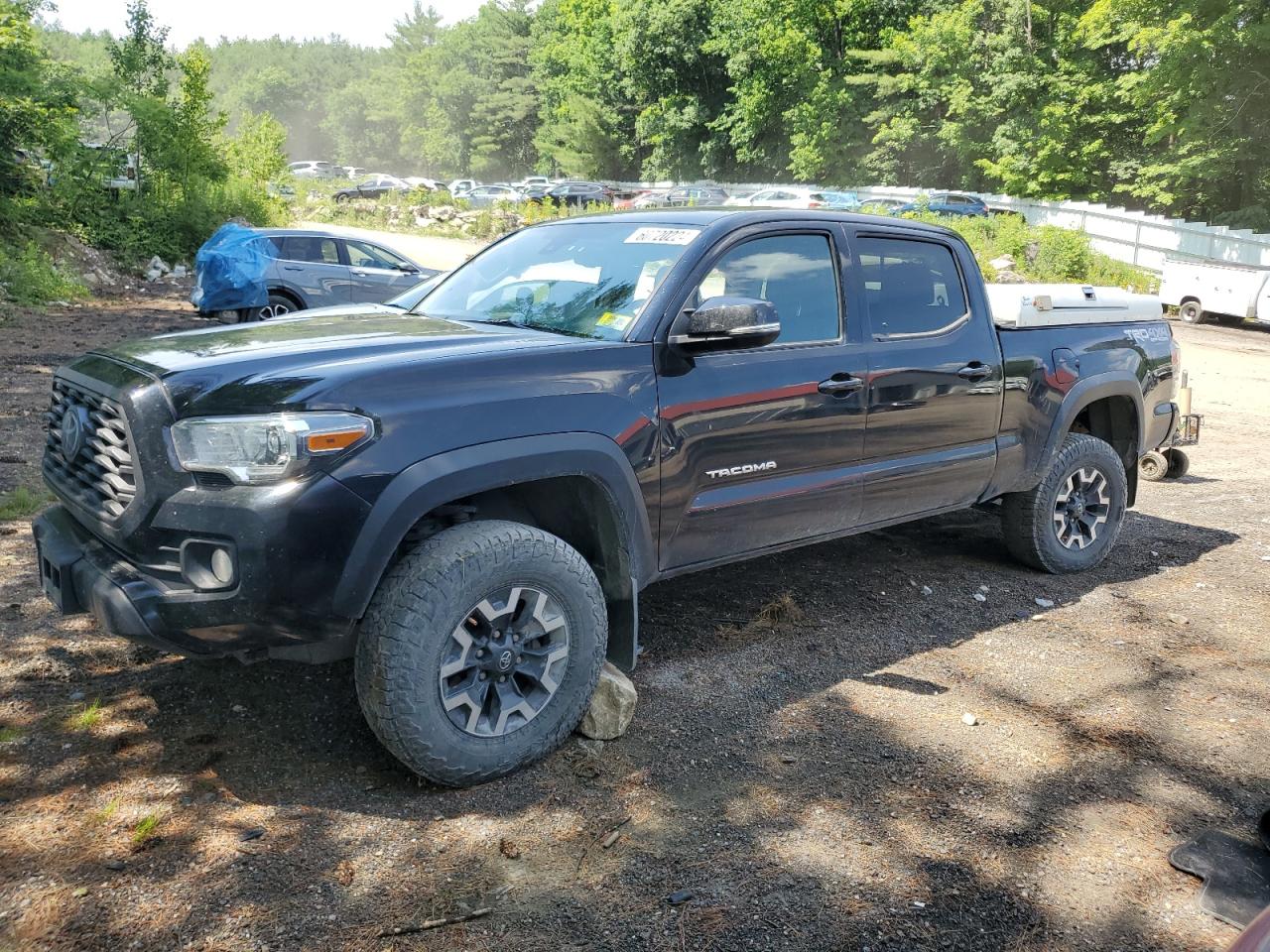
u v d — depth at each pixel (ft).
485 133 307.37
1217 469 28.84
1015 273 94.43
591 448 10.82
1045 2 134.10
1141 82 113.60
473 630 10.21
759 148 185.98
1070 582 17.92
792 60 170.81
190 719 11.40
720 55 193.36
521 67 305.73
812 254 13.75
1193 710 12.80
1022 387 16.35
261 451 9.13
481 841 9.44
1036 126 132.26
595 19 224.94
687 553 12.38
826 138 164.35
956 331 15.40
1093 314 18.16
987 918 8.63
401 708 9.58
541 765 10.87
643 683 13.02
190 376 9.64
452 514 10.80
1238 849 9.74
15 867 8.66
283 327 12.03
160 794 9.87
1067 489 17.78
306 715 11.63
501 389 10.37
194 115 91.56
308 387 9.40
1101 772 11.17
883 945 8.23
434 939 8.09
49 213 74.79
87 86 79.51
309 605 9.25
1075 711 12.69
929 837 9.80
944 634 15.20
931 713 12.48
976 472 15.87
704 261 12.37
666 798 10.34
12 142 72.59
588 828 9.73
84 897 8.32
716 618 15.47
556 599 10.57
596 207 136.98
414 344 10.78
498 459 10.09
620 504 11.23
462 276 14.76
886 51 156.25
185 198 84.12
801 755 11.32
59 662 12.64
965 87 137.59
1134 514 23.26
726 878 9.04
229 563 9.14
